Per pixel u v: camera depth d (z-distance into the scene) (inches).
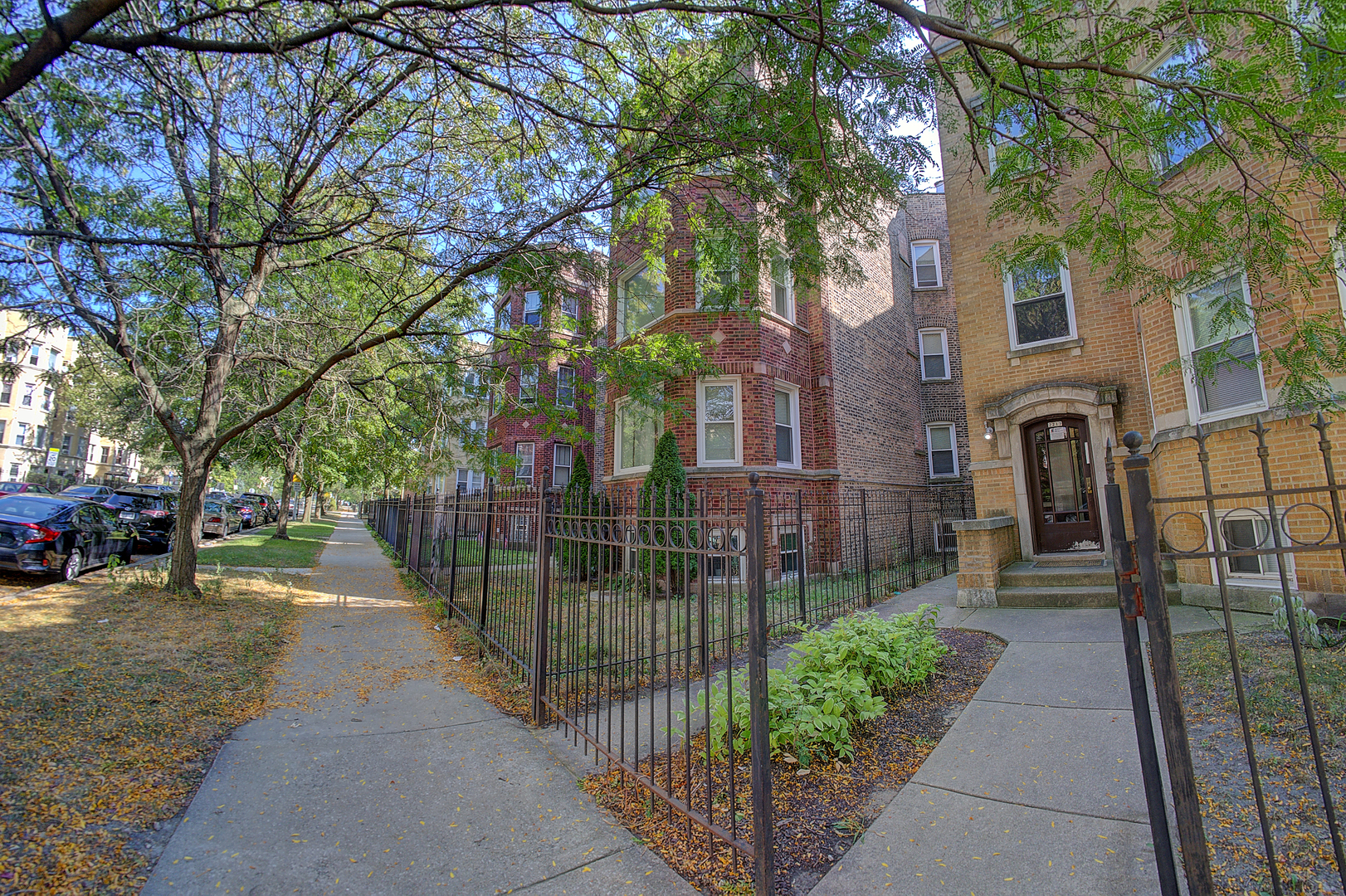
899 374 670.5
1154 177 170.4
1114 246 190.1
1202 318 287.6
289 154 241.1
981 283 405.1
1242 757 138.8
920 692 202.1
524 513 233.9
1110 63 146.8
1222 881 101.0
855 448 556.4
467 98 229.8
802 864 115.9
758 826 101.7
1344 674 171.9
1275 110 133.2
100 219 239.1
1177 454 297.9
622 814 135.6
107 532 447.8
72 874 106.4
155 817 127.8
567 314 353.1
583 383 327.9
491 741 176.2
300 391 323.9
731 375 463.8
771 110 205.2
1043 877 107.0
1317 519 240.2
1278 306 164.7
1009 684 201.0
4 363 230.7
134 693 188.9
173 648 238.8
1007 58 165.5
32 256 186.4
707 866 115.3
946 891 105.4
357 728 183.3
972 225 410.6
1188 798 81.4
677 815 133.9
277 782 147.5
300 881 110.0
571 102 207.6
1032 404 376.5
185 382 295.9
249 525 1072.2
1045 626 266.2
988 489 392.5
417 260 255.3
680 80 211.9
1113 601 292.5
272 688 215.0
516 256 249.8
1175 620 257.6
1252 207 157.8
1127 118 148.9
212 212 294.0
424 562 448.5
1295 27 119.0
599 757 165.0
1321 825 111.8
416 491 545.0
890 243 684.1
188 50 163.0
